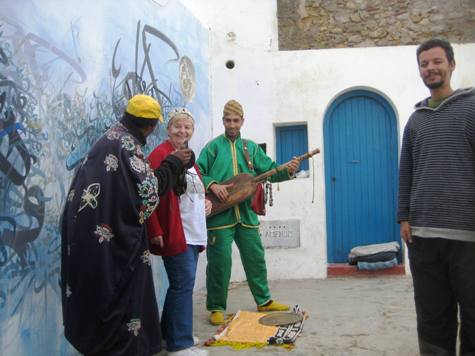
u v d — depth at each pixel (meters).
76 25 3.68
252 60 6.84
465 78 6.55
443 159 3.06
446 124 3.06
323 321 4.66
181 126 3.90
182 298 3.82
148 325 3.09
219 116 6.89
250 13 6.86
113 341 2.87
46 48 3.29
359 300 5.38
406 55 6.61
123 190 2.91
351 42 6.81
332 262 6.83
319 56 6.72
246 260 4.97
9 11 2.94
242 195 4.75
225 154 5.02
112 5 4.25
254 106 6.82
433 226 3.08
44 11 3.29
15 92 2.97
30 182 3.10
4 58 2.89
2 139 2.85
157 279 5.05
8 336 2.87
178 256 3.82
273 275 6.67
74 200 2.92
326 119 6.83
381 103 6.75
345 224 6.81
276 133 6.95
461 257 3.02
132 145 3.03
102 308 2.83
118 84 4.33
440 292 3.20
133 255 2.91
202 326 4.68
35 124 3.16
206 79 6.77
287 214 6.68
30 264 3.09
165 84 5.39
